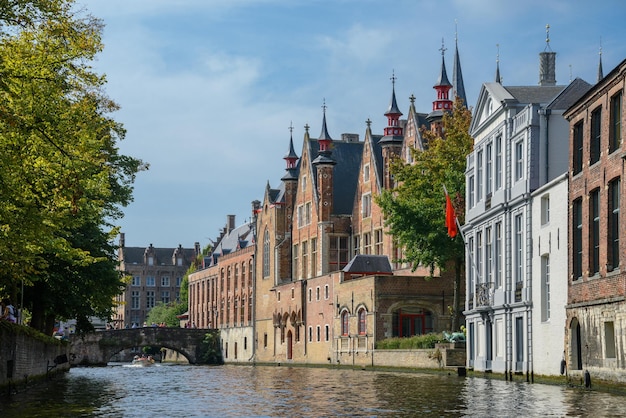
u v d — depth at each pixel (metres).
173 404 29.86
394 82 86.25
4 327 33.59
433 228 63.88
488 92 51.94
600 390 36.19
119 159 52.59
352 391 36.97
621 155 34.94
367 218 90.25
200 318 147.50
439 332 73.94
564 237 41.75
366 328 75.88
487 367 52.03
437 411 25.95
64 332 110.88
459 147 64.56
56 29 27.92
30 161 27.84
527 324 45.97
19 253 29.70
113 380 51.22
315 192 97.19
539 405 27.84
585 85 46.69
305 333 93.19
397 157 66.69
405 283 74.44
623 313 34.38
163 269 199.88
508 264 48.88
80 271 52.38
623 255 34.66
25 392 36.78
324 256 94.25
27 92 26.30
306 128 101.38
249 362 114.81
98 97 42.88
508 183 48.94
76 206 29.61
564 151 46.41
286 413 25.80
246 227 142.38
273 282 106.44
